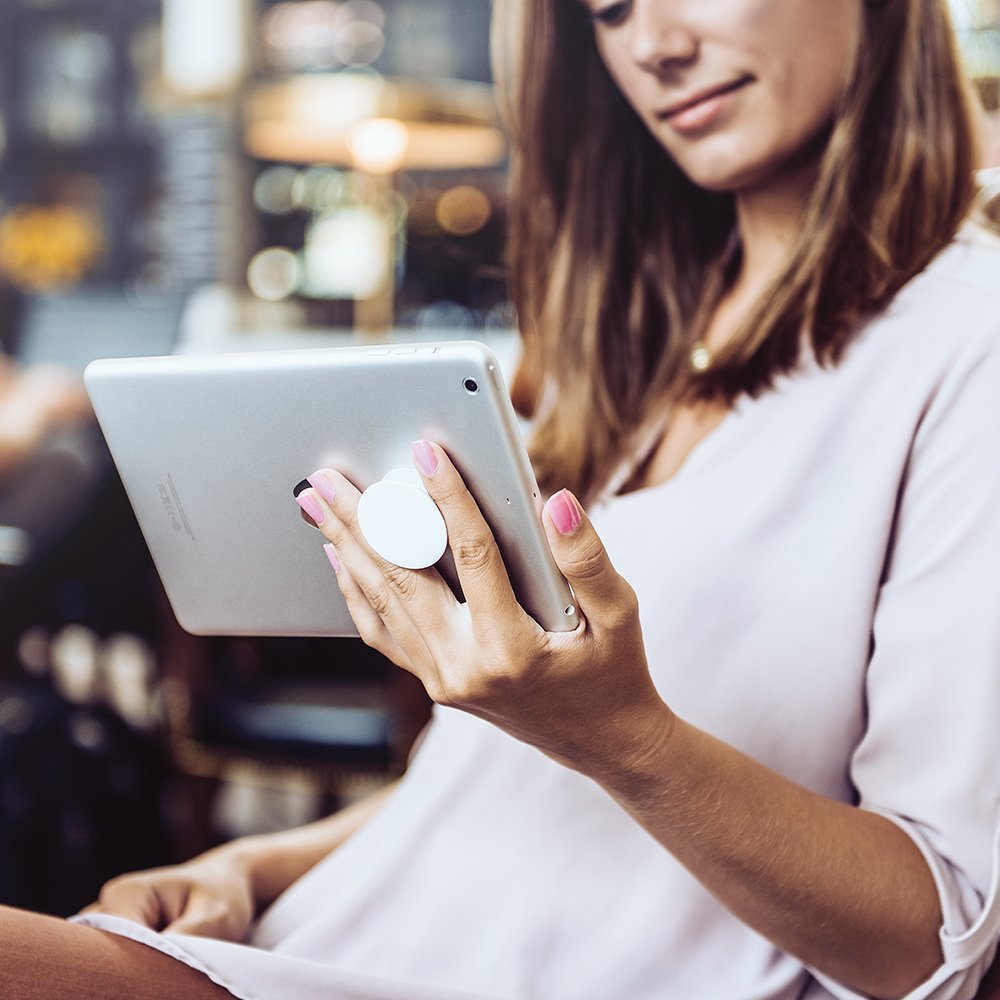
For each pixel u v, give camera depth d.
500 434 0.64
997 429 0.78
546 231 1.18
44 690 2.12
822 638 0.82
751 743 0.83
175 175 5.25
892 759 0.78
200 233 5.23
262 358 0.70
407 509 0.66
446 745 0.96
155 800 2.12
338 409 0.69
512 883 0.88
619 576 0.64
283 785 2.97
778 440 0.87
